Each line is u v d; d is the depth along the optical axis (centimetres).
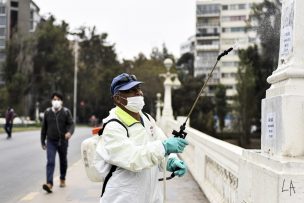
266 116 383
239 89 4294
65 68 7150
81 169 1321
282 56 385
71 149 2058
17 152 1891
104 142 373
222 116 5872
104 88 7625
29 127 5084
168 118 2256
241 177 419
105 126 377
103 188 383
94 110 7675
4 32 8081
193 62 9375
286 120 340
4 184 1077
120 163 362
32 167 1399
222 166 687
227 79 8375
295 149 338
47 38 6875
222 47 8656
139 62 8394
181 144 372
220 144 709
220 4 8725
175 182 1047
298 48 360
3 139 2764
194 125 5434
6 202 872
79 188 989
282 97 344
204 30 8688
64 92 7344
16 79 6406
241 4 8588
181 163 411
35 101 7200
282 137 341
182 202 814
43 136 961
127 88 374
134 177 373
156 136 405
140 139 378
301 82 349
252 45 3691
